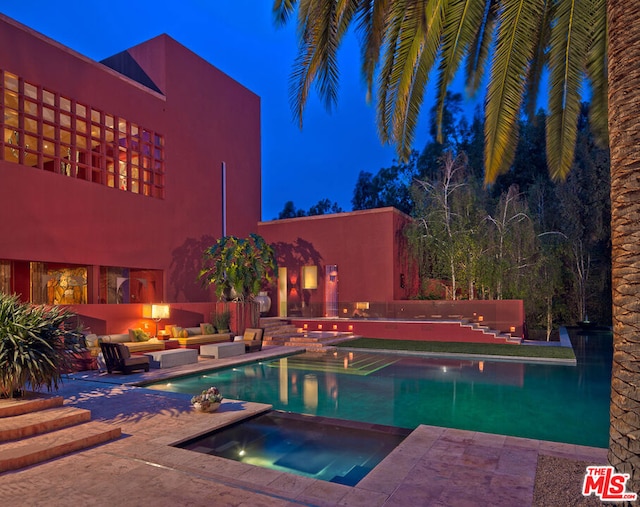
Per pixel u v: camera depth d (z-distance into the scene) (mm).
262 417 6812
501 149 5566
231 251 16875
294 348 14805
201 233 18125
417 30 5199
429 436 5539
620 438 2801
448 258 18375
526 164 25359
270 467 4867
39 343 6215
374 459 5098
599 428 6586
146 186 15953
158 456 4852
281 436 5922
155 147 16156
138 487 4016
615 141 2887
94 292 13508
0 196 11117
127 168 14906
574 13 5324
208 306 16375
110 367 10180
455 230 18406
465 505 3652
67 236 12727
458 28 5219
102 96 14039
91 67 13719
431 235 18656
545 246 20219
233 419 6371
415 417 7172
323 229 20406
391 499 3801
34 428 5305
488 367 11789
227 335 14898
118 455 4910
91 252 13445
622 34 2869
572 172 22344
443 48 5438
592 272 23125
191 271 17500
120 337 12297
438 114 5637
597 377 10438
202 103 18578
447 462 4629
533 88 6965
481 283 17672
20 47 11742
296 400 8312
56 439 5121
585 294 23109
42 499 3773
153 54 16984
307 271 20812
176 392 8766
